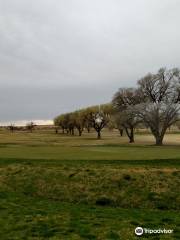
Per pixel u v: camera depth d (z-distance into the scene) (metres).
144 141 110.00
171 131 196.00
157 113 88.38
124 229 17.39
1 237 16.14
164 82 92.06
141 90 95.06
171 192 26.69
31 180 32.16
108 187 28.56
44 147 61.69
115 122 106.44
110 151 49.28
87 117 136.50
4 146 66.06
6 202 25.00
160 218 20.19
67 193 28.56
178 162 34.91
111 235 16.36
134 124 97.69
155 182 28.45
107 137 147.25
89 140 115.00
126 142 101.94
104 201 26.39
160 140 89.00
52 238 15.88
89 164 35.06
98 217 20.38
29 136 157.12
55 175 32.25
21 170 35.12
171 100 90.69
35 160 39.03
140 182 28.69
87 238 15.90
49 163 36.78
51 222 18.88
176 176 29.36
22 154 46.06
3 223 18.69
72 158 39.75
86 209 23.31
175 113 88.12
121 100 101.75
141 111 89.88
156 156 39.97
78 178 30.89
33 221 19.12
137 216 20.88
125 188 28.06
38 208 23.09
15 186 31.47
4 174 34.81
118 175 30.34
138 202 25.81
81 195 27.92
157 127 89.00
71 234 16.55
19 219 19.59
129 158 38.34
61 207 23.88
